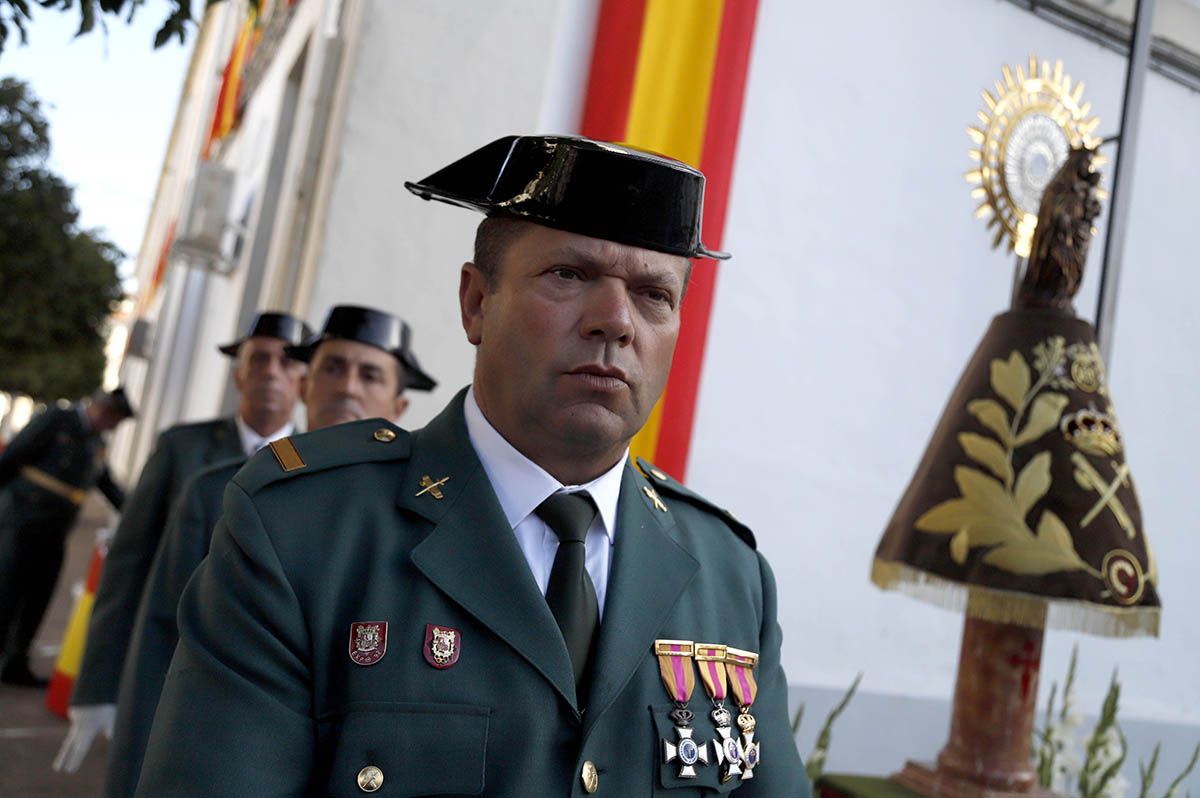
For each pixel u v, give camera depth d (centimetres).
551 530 123
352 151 395
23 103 1016
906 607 471
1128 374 529
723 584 138
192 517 251
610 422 117
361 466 125
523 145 120
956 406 278
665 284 118
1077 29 515
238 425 336
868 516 465
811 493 455
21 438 534
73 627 505
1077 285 281
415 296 396
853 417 464
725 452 439
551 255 115
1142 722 509
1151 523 530
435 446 128
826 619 456
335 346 271
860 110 467
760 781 129
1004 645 266
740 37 429
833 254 461
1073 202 279
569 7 421
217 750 103
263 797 102
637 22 418
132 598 312
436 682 110
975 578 254
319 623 111
